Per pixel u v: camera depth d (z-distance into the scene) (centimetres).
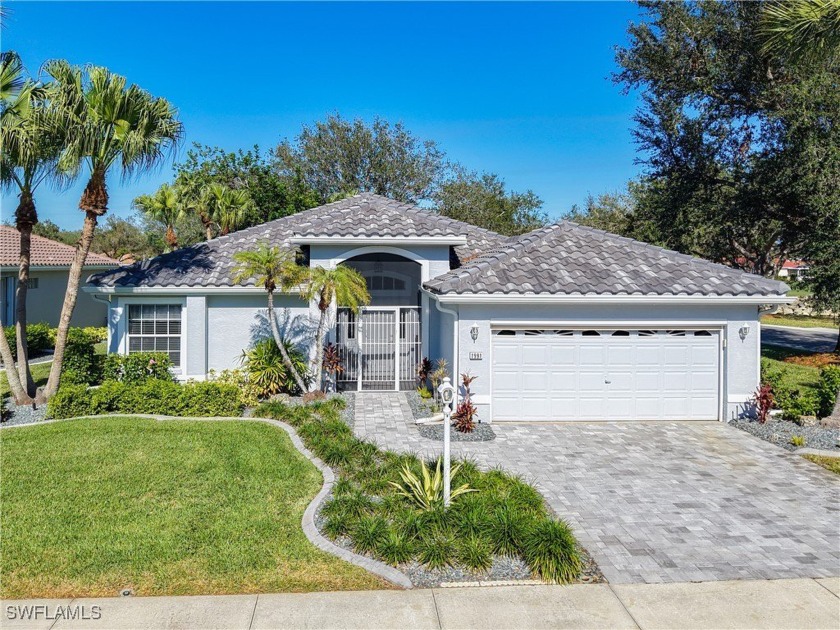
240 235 2234
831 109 2358
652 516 977
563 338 1575
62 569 770
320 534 874
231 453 1241
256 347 1845
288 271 1662
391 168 5012
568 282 1535
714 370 1602
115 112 1518
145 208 3011
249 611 689
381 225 1848
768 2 2394
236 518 925
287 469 1148
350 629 658
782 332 4022
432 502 934
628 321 1570
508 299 1488
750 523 953
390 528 858
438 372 1666
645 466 1229
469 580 766
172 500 995
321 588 741
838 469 1209
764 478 1162
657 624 677
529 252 1706
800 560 832
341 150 4959
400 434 1442
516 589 748
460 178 5050
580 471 1195
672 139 3047
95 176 1617
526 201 5294
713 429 1521
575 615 693
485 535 842
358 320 1950
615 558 834
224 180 3881
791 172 2492
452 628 664
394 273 2061
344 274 1684
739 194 2861
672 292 1515
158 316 1936
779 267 3978
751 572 797
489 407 1554
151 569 774
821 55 1461
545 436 1443
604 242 1794
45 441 1316
